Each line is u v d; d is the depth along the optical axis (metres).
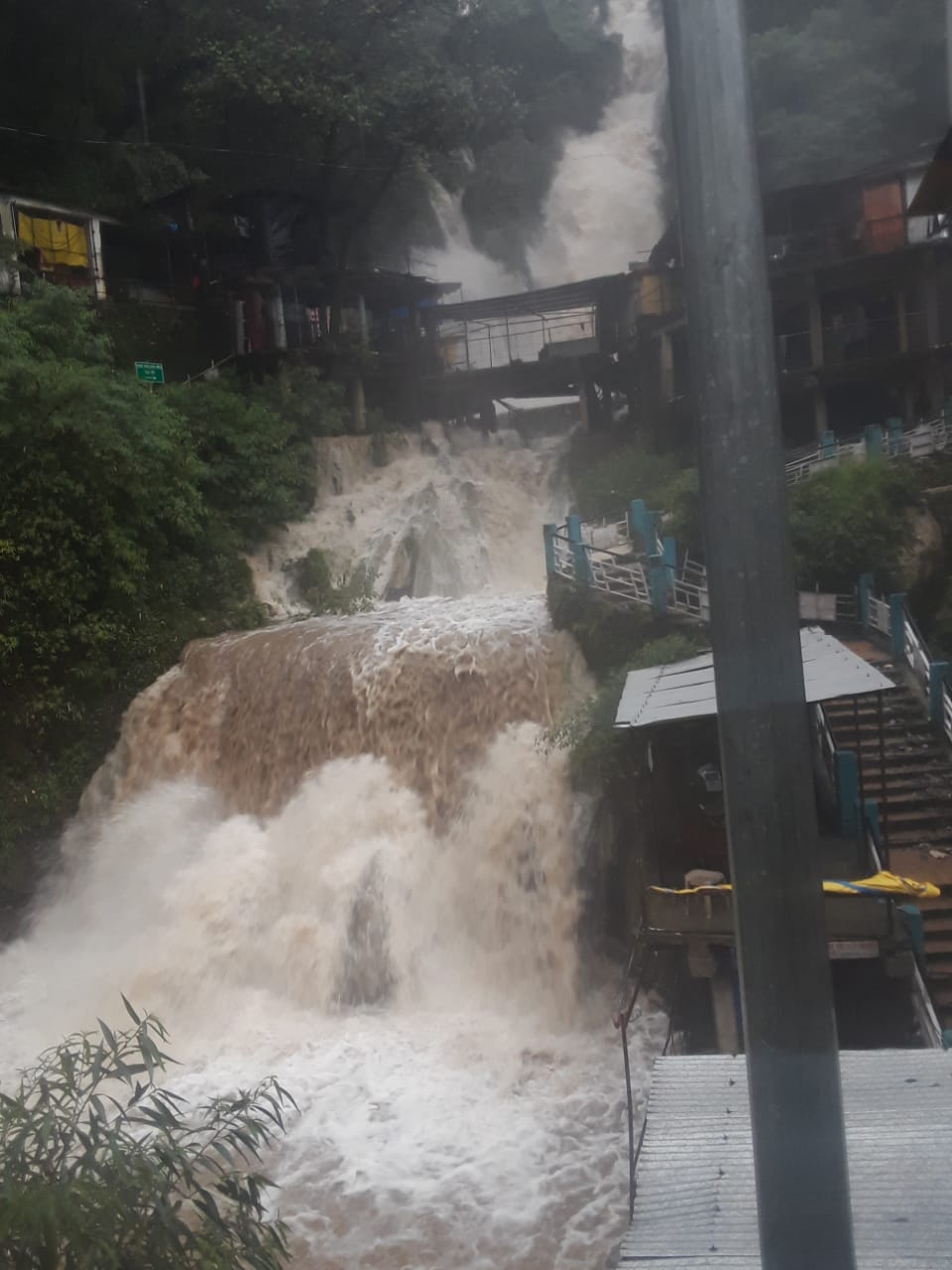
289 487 25.83
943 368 24.27
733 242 2.94
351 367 29.27
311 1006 14.75
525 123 43.12
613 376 29.73
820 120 30.47
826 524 19.06
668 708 11.65
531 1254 9.65
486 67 33.00
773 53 31.28
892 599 16.17
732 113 2.95
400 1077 12.69
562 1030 13.60
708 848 12.86
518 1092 12.21
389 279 30.97
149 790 18.66
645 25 48.59
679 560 18.92
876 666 16.16
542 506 28.41
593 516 25.67
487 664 16.78
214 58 29.30
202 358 29.47
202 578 22.36
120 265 30.06
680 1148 6.06
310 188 32.53
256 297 29.39
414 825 15.98
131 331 27.91
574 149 46.12
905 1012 10.88
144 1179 4.90
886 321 25.42
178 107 31.95
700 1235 5.24
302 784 17.00
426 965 15.02
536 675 16.64
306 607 23.67
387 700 16.91
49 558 19.62
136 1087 5.82
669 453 26.28
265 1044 13.72
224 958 15.48
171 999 15.10
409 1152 11.18
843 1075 6.44
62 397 20.16
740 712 2.95
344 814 16.22
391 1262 9.67
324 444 27.31
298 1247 9.91
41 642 19.38
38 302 22.83
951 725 14.13
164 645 20.44
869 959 11.12
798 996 2.93
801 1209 2.93
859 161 30.25
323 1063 13.12
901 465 20.42
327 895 15.52
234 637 20.25
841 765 12.21
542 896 14.80
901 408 26.11
